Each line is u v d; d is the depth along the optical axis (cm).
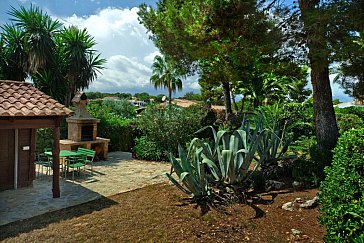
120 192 532
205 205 415
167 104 1060
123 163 876
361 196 243
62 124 1053
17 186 568
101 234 334
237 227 335
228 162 439
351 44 432
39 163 709
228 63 658
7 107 462
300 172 496
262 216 360
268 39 503
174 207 418
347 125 959
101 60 1368
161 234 328
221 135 471
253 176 500
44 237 329
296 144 855
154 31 745
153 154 930
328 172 304
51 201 477
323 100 600
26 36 1180
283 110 978
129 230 343
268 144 574
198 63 786
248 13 509
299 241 291
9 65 1223
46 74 1193
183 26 566
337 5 429
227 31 536
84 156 695
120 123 1184
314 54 439
